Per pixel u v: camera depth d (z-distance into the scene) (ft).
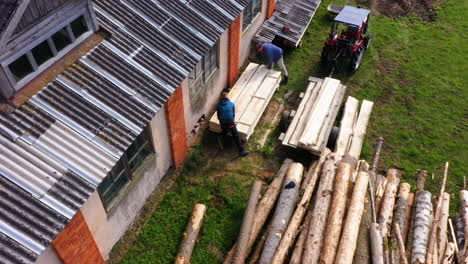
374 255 21.58
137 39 22.16
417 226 23.97
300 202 25.02
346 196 24.49
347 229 22.30
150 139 24.45
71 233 17.90
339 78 40.29
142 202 26.63
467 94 38.32
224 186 28.78
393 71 41.47
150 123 23.17
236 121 31.63
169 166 29.25
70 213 15.12
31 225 14.19
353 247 21.56
